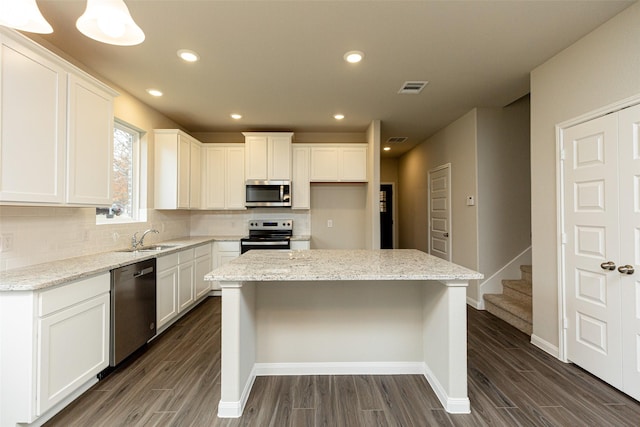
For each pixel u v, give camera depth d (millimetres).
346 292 2369
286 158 4656
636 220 1949
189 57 2611
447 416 1852
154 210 3910
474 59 2660
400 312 2377
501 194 3877
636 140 1948
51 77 2039
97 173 2482
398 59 2658
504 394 2072
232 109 3926
